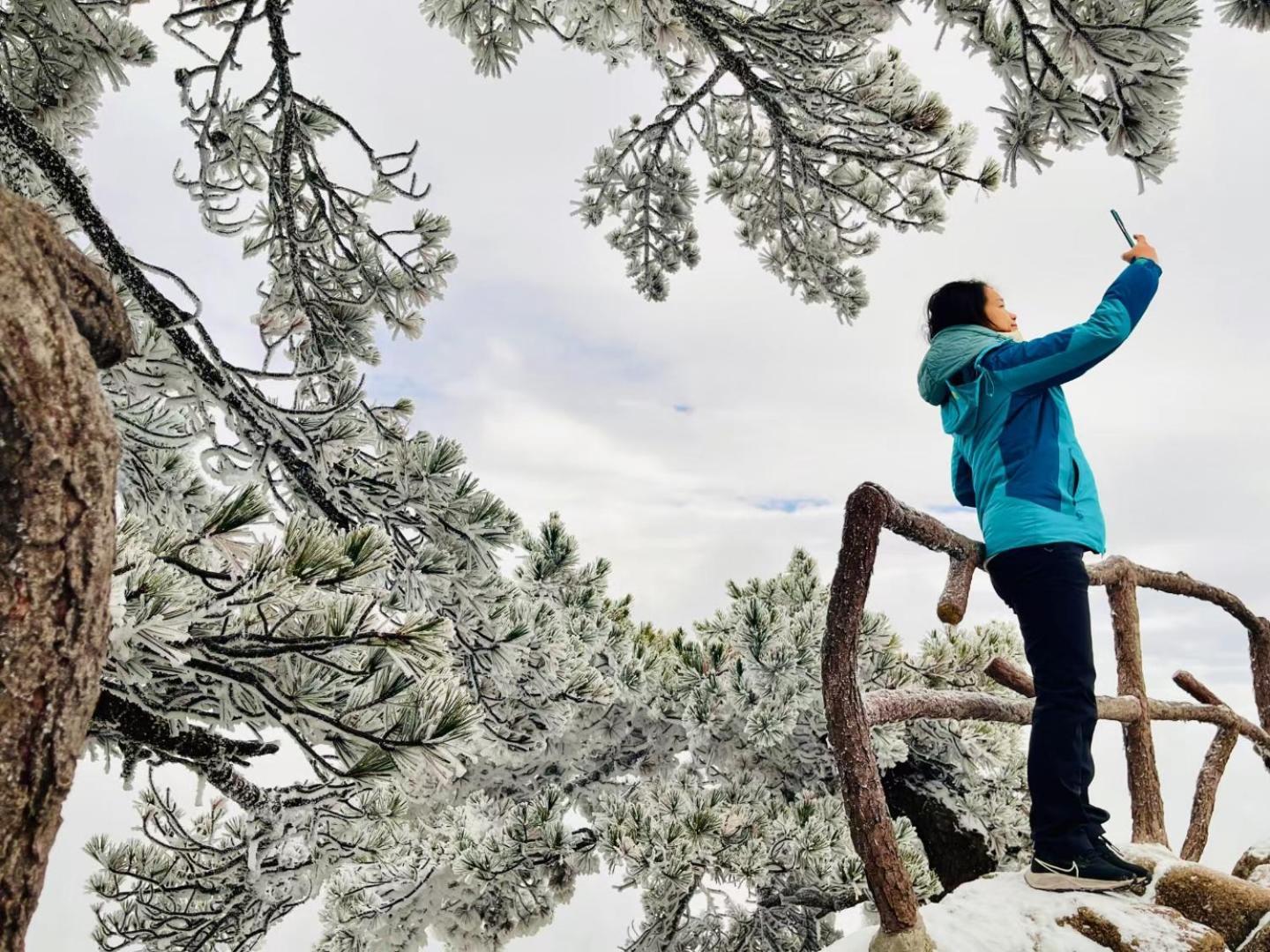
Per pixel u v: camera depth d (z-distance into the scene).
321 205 4.87
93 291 0.95
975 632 6.62
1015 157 2.54
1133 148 2.33
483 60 3.96
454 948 5.86
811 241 5.87
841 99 4.32
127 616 1.64
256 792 2.54
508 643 4.15
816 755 6.10
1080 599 2.00
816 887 5.23
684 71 5.68
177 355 3.51
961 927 1.87
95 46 4.11
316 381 4.88
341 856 3.70
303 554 1.85
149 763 2.29
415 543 4.20
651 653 6.64
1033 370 2.03
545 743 6.20
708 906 5.68
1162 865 2.08
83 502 0.83
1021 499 2.05
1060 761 2.00
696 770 6.49
